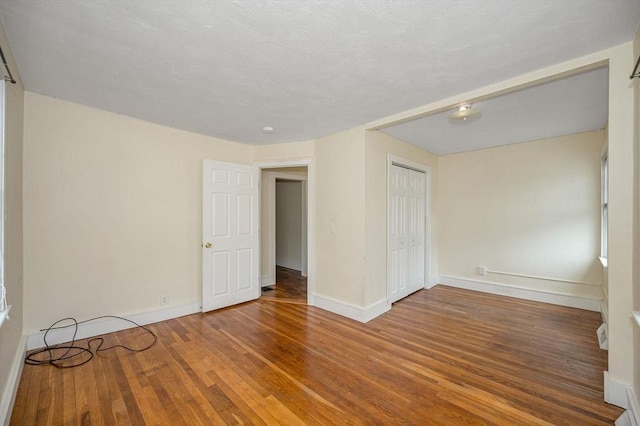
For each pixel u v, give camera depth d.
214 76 2.21
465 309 3.75
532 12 1.50
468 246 4.79
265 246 5.04
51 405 1.86
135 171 3.16
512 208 4.32
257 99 2.63
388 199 3.78
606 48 1.84
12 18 1.55
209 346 2.70
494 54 1.90
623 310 1.82
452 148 4.57
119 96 2.59
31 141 2.52
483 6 1.46
